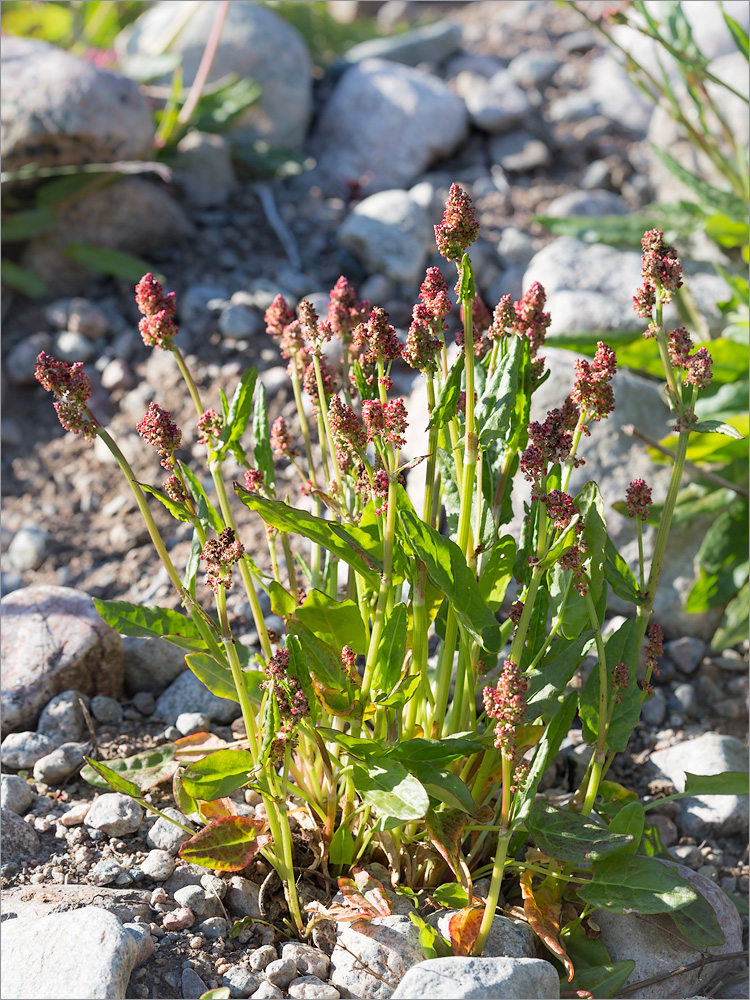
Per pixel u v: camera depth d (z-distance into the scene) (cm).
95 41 480
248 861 164
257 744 164
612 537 263
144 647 240
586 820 161
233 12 433
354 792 176
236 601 260
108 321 348
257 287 350
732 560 254
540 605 175
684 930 167
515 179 414
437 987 145
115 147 351
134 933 162
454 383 156
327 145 434
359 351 178
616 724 172
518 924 167
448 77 478
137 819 190
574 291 318
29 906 166
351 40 539
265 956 163
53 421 333
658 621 259
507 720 146
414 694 168
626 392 275
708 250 341
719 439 252
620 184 405
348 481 186
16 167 345
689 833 212
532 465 151
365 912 162
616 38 448
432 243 364
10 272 345
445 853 159
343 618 165
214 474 172
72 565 284
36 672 223
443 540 152
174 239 376
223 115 400
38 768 205
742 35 269
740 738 236
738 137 359
